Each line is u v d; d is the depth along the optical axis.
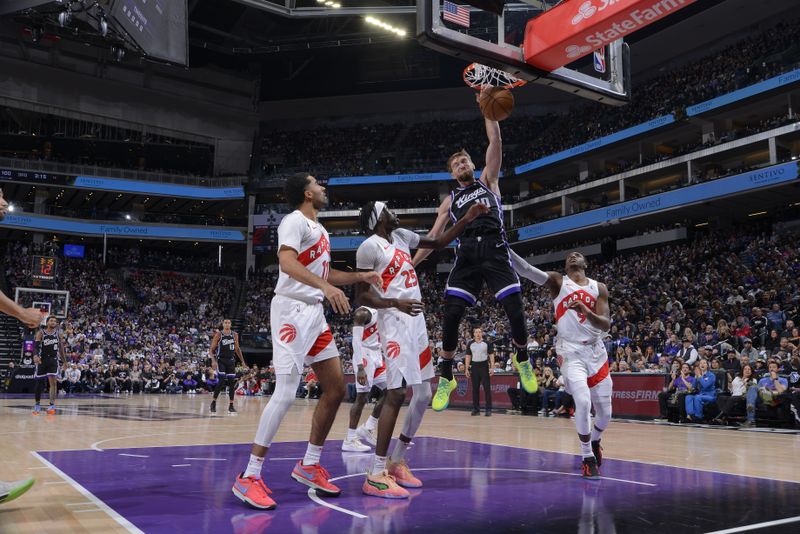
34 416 11.88
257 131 40.38
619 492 4.38
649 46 32.66
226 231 36.72
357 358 7.37
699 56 32.22
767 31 28.28
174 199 37.78
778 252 20.61
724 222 27.17
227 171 39.09
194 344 31.47
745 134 24.55
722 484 4.72
